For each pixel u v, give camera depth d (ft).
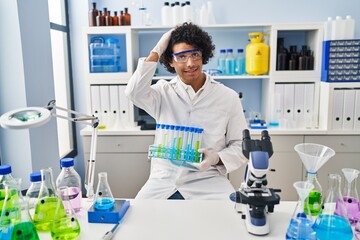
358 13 9.55
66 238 3.40
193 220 3.86
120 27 8.84
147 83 5.90
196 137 5.35
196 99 6.07
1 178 3.70
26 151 6.54
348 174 3.71
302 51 9.01
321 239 3.27
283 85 8.96
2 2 6.09
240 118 6.24
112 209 3.92
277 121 9.09
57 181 4.15
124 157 9.00
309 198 3.77
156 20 9.95
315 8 9.59
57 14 9.70
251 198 3.46
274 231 3.59
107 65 9.26
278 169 8.80
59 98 9.95
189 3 8.99
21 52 6.22
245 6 9.70
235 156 5.75
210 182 5.81
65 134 10.33
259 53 8.91
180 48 5.63
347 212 3.62
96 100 9.21
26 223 3.24
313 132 8.61
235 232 3.58
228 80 10.16
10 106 6.41
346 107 8.54
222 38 9.91
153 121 9.79
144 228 3.69
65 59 10.03
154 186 5.85
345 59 8.42
